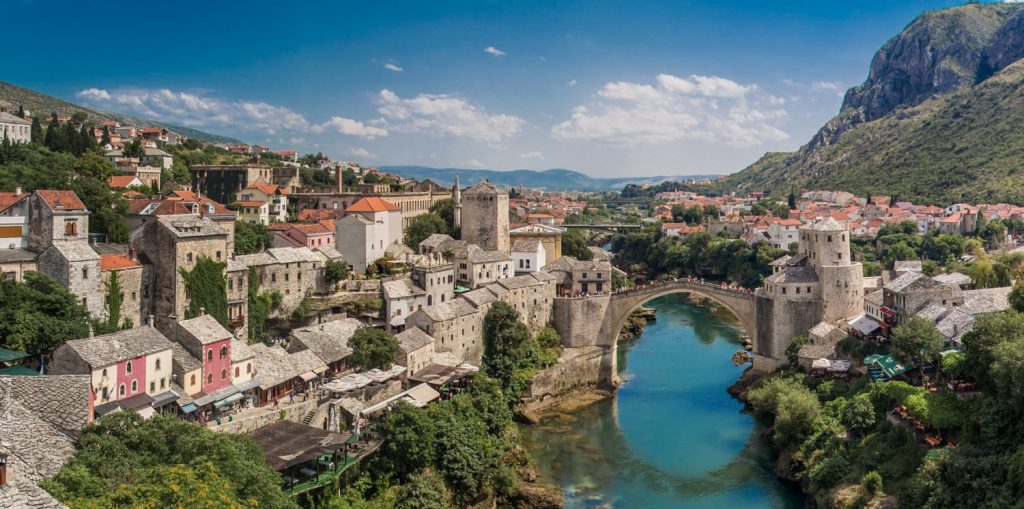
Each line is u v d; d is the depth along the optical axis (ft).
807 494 352.08
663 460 404.77
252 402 355.56
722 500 356.79
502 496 359.25
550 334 556.92
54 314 340.59
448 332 477.77
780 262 568.41
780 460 388.16
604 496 362.12
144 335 323.16
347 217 584.81
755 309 523.70
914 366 391.86
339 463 315.58
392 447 337.11
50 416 230.07
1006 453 272.51
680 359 604.90
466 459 349.00
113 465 208.33
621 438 438.40
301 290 488.02
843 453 351.25
